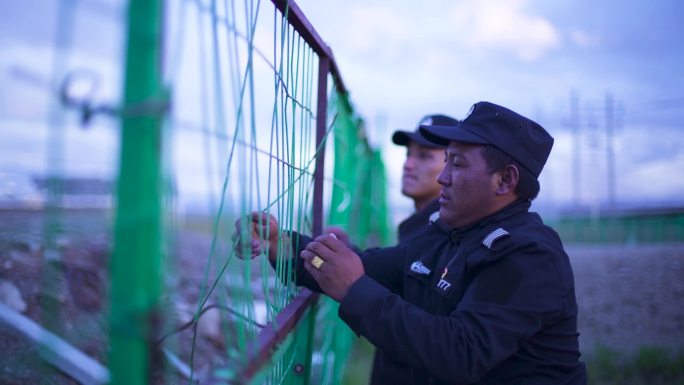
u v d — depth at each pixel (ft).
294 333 6.27
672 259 27.43
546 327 5.30
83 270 8.05
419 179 11.57
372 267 7.04
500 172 5.74
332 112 8.66
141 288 2.43
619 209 112.47
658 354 16.80
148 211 2.40
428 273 6.17
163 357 3.67
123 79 2.35
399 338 4.93
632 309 22.26
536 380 5.30
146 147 2.38
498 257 5.19
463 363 4.83
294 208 6.17
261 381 4.21
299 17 5.55
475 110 5.98
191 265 14.57
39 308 7.57
